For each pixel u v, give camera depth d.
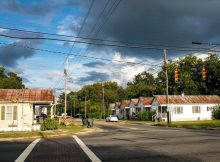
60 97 155.25
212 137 22.03
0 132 29.86
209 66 88.75
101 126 45.75
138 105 81.38
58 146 17.92
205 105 69.00
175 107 66.44
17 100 32.28
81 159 13.04
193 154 13.83
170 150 15.21
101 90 138.75
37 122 38.66
